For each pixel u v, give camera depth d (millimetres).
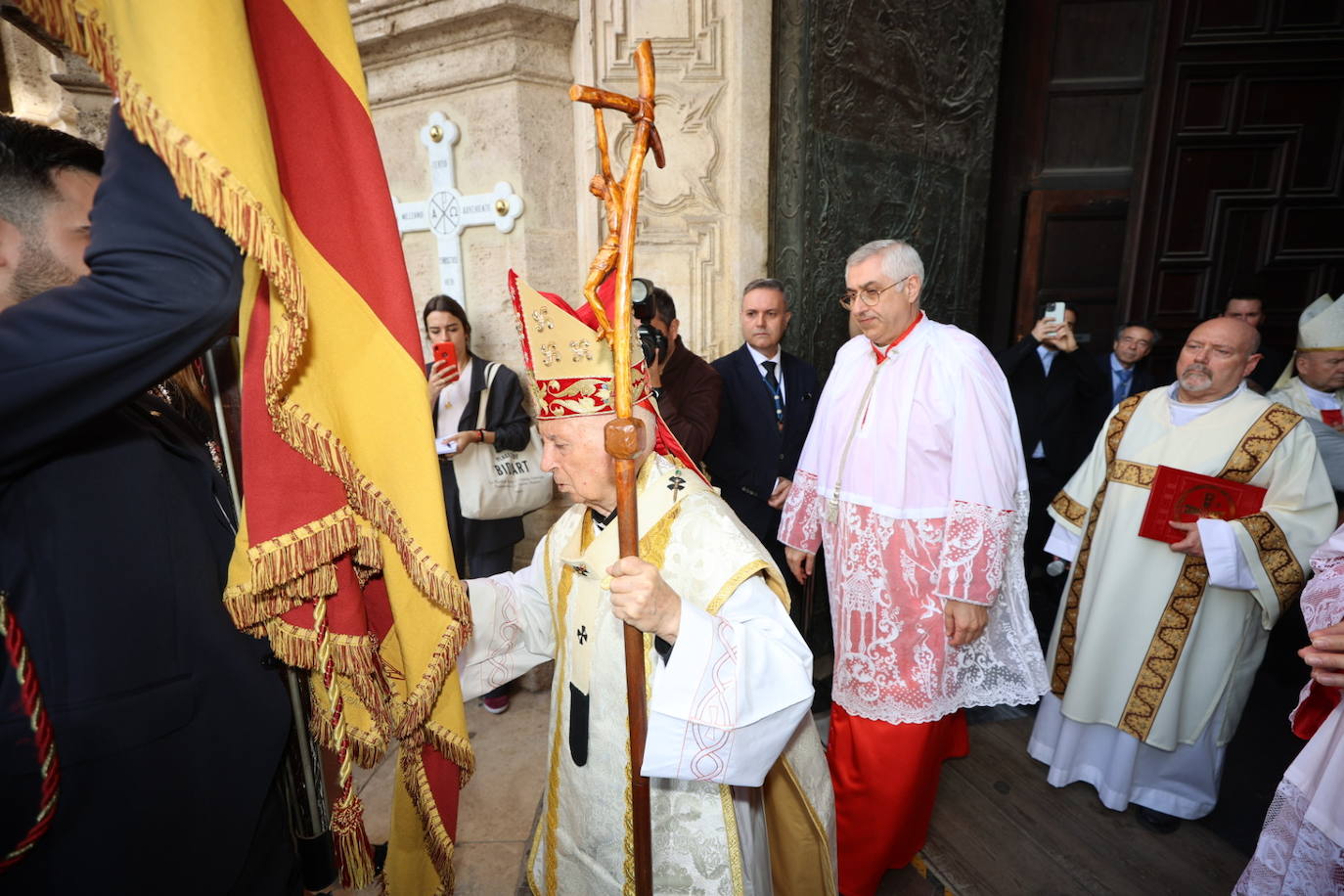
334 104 819
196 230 637
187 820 813
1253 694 3309
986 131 4098
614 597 947
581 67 2986
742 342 3242
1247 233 4051
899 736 2037
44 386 596
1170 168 4027
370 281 861
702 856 1194
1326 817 1355
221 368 965
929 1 3555
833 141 3150
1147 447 2363
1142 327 3676
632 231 883
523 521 3340
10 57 3779
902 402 2049
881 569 2076
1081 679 2416
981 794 2559
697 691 970
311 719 993
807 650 1092
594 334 1069
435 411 2889
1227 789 2613
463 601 964
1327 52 3764
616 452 918
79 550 730
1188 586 2246
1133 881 2166
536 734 2934
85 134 3268
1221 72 3895
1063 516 2588
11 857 688
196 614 825
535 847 1500
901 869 2246
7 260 733
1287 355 4062
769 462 2904
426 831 1088
